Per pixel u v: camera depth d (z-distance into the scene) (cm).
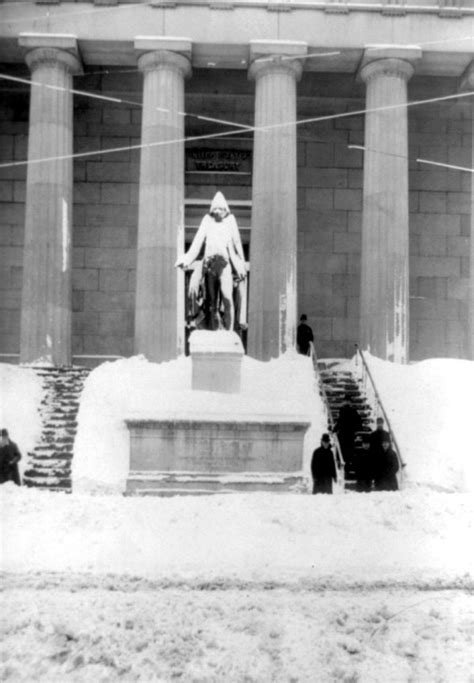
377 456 2136
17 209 3928
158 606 1209
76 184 3944
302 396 2755
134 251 3928
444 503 1766
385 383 2942
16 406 2694
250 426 2191
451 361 3034
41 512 1691
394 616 1182
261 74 3528
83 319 3891
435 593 1291
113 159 3953
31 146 3481
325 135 4009
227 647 1080
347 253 3975
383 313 3431
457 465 2425
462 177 4009
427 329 3944
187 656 1062
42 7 3500
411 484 2362
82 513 1680
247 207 3984
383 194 3478
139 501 1767
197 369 2381
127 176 3950
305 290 3950
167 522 1655
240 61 3597
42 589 1298
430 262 3972
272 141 3475
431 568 1433
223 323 2436
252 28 3512
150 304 3400
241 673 1021
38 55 3497
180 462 2188
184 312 3447
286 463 2194
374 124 3522
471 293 3597
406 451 2500
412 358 3928
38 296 3419
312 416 2647
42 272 3428
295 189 3512
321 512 1700
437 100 3953
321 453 2020
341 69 3653
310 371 2959
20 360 3434
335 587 1319
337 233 3978
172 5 3509
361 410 2830
